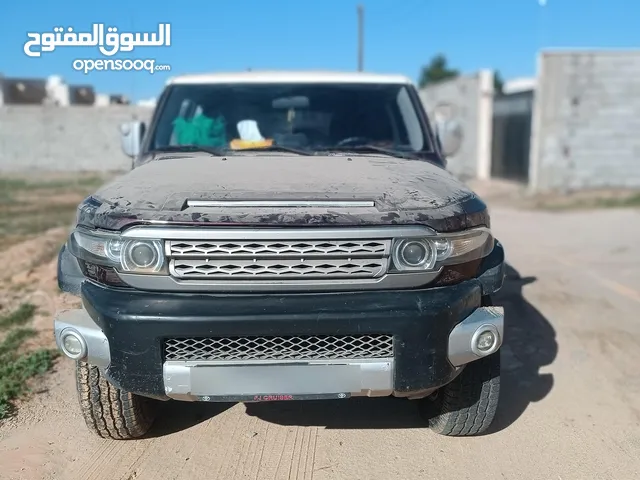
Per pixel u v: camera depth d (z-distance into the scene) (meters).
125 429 3.31
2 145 26.17
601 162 16.69
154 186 2.98
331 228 2.67
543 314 5.57
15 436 3.48
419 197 2.90
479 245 2.90
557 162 16.70
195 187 2.93
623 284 6.55
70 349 2.81
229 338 2.70
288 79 4.50
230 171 3.26
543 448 3.38
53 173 25.33
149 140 4.27
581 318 5.46
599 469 3.20
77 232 2.87
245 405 3.86
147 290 2.72
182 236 2.63
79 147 26.06
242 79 4.52
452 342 2.78
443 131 4.46
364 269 2.71
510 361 4.54
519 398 3.96
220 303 2.66
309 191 2.88
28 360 4.40
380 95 4.48
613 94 16.38
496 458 3.28
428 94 24.39
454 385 3.21
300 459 3.27
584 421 3.67
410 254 2.72
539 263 7.59
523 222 11.41
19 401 3.89
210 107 4.38
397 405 3.85
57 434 3.51
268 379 2.72
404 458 3.28
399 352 2.71
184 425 3.62
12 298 6.00
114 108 25.73
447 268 2.81
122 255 2.69
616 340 4.94
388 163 3.61
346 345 2.74
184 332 2.64
